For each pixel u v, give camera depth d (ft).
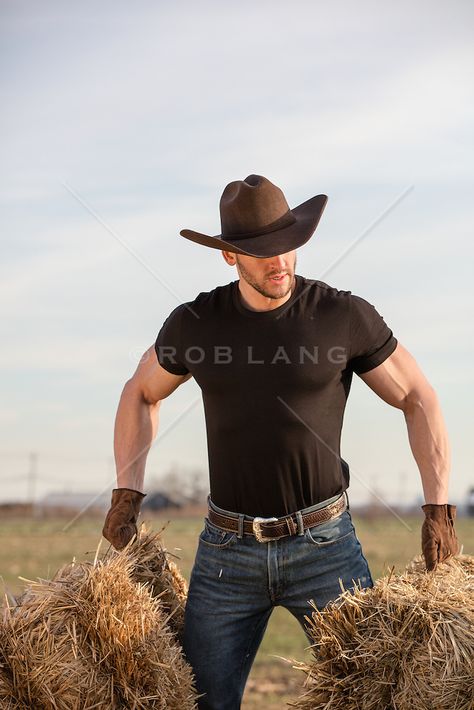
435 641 11.77
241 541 13.62
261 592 13.70
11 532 108.78
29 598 12.96
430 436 13.67
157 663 12.42
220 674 13.78
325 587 13.46
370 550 76.18
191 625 13.94
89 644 12.47
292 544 13.43
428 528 13.20
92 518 146.51
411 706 11.75
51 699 12.16
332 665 12.37
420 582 12.60
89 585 12.66
